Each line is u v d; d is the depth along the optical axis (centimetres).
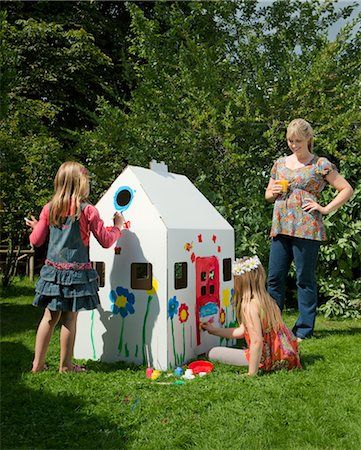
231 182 683
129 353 387
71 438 254
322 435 251
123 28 1269
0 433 259
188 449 241
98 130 756
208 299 430
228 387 320
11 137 824
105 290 400
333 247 607
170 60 788
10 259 853
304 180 461
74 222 362
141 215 389
